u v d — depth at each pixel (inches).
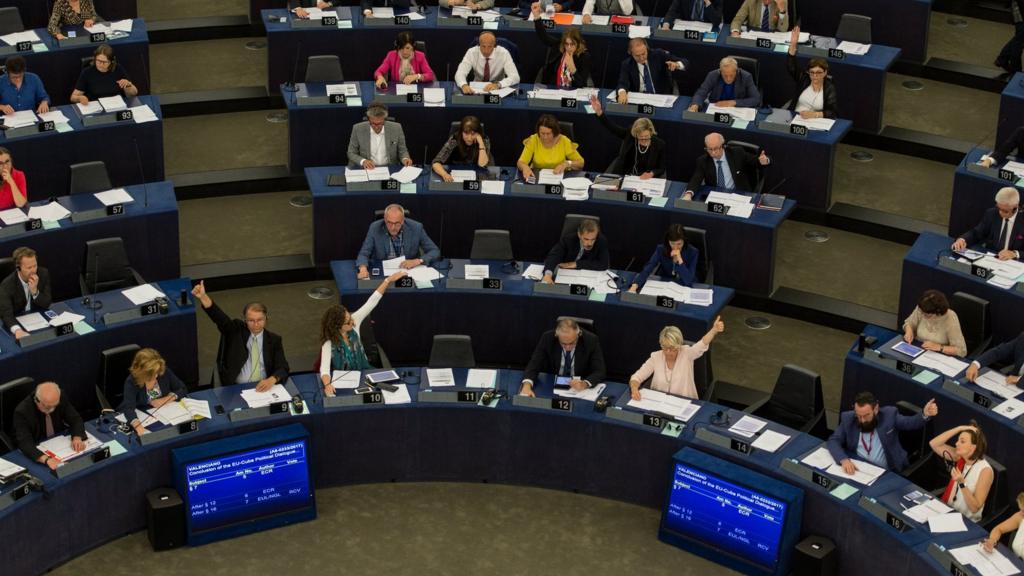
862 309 575.5
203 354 557.9
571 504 493.4
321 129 629.0
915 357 498.6
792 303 578.2
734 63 617.0
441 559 468.1
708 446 468.8
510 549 473.4
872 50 660.7
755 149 585.9
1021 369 487.8
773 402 487.2
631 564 467.5
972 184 574.9
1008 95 609.9
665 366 493.0
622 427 481.1
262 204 641.0
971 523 430.3
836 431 464.4
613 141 627.8
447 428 493.4
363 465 497.0
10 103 610.5
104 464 455.5
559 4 693.3
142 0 766.5
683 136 616.4
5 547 437.7
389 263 547.2
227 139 673.6
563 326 484.1
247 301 587.8
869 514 436.8
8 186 556.1
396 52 641.6
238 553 467.2
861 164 657.0
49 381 489.1
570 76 642.2
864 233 618.8
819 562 441.7
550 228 583.2
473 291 540.1
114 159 610.2
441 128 629.0
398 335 546.6
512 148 634.2
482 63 643.5
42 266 551.2
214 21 748.0
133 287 532.7
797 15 703.1
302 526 480.7
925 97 693.3
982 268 525.0
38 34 656.4
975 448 436.1
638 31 665.6
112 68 623.5
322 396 488.1
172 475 469.1
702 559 469.7
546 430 489.7
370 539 476.1
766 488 450.6
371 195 579.5
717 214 567.8
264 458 470.0
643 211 573.9
